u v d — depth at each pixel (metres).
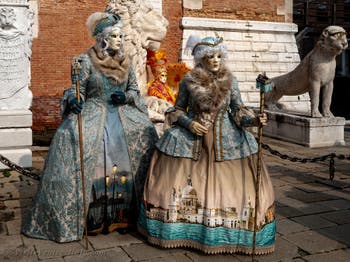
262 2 12.65
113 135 3.83
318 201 5.09
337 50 8.40
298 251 3.64
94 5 10.89
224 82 3.55
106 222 3.84
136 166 3.92
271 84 3.32
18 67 6.55
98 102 3.86
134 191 3.90
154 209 3.54
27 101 6.69
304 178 6.21
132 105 4.05
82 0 10.79
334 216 4.56
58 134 3.74
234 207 3.39
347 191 5.55
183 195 3.48
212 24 11.98
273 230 3.55
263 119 3.32
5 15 6.30
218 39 3.59
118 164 3.83
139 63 6.79
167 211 3.47
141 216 3.72
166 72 7.40
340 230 4.15
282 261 3.42
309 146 8.73
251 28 12.38
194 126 3.49
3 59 6.45
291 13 13.02
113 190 3.81
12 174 6.27
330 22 20.53
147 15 6.91
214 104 3.50
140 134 3.97
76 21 10.77
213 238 3.37
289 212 4.68
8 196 5.18
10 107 6.59
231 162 3.51
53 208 3.65
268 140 9.66
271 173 6.50
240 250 3.44
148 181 3.66
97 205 3.76
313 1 20.38
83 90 3.83
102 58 3.88
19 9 6.43
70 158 3.65
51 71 10.69
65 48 10.74
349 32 20.98
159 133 6.50
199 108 3.55
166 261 3.35
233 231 3.40
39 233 3.78
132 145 3.91
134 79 4.12
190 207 3.46
